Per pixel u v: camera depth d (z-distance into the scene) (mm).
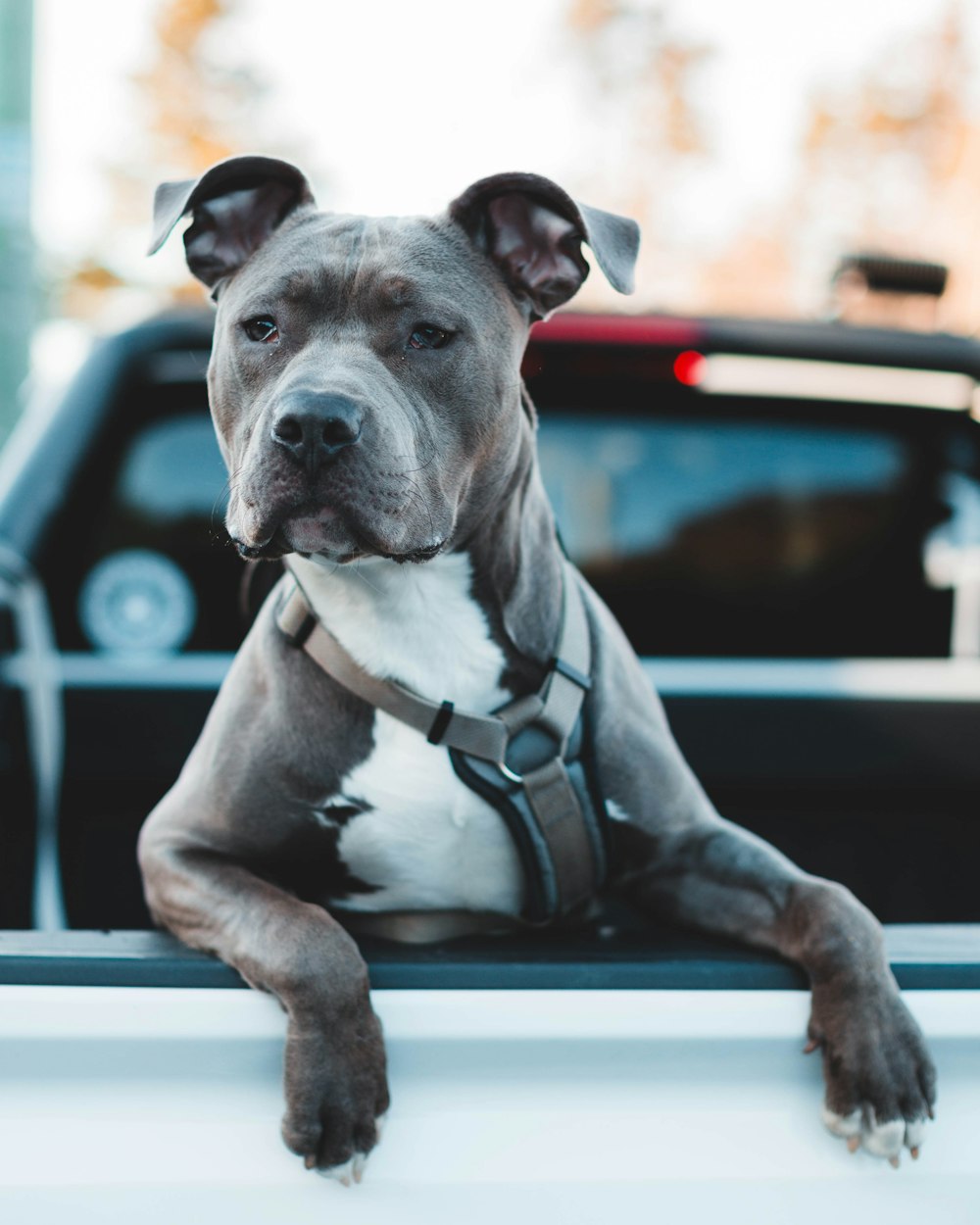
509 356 2256
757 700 2885
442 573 2102
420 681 2088
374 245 2191
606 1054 1511
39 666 2783
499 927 2295
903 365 3182
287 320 2137
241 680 2234
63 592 3051
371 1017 1545
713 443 3262
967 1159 1595
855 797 2934
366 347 2102
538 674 2145
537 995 1532
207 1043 1504
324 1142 1476
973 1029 1667
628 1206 1450
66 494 2986
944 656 3393
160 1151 1436
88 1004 1467
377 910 2303
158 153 23922
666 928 2199
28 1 7449
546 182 2240
